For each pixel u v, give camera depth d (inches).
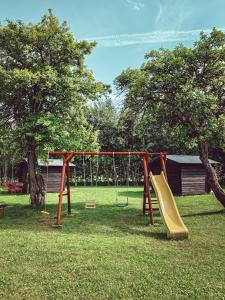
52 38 759.7
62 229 529.7
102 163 1942.7
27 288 275.7
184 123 702.5
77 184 1977.1
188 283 286.5
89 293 266.7
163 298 256.5
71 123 785.6
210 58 660.7
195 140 666.2
